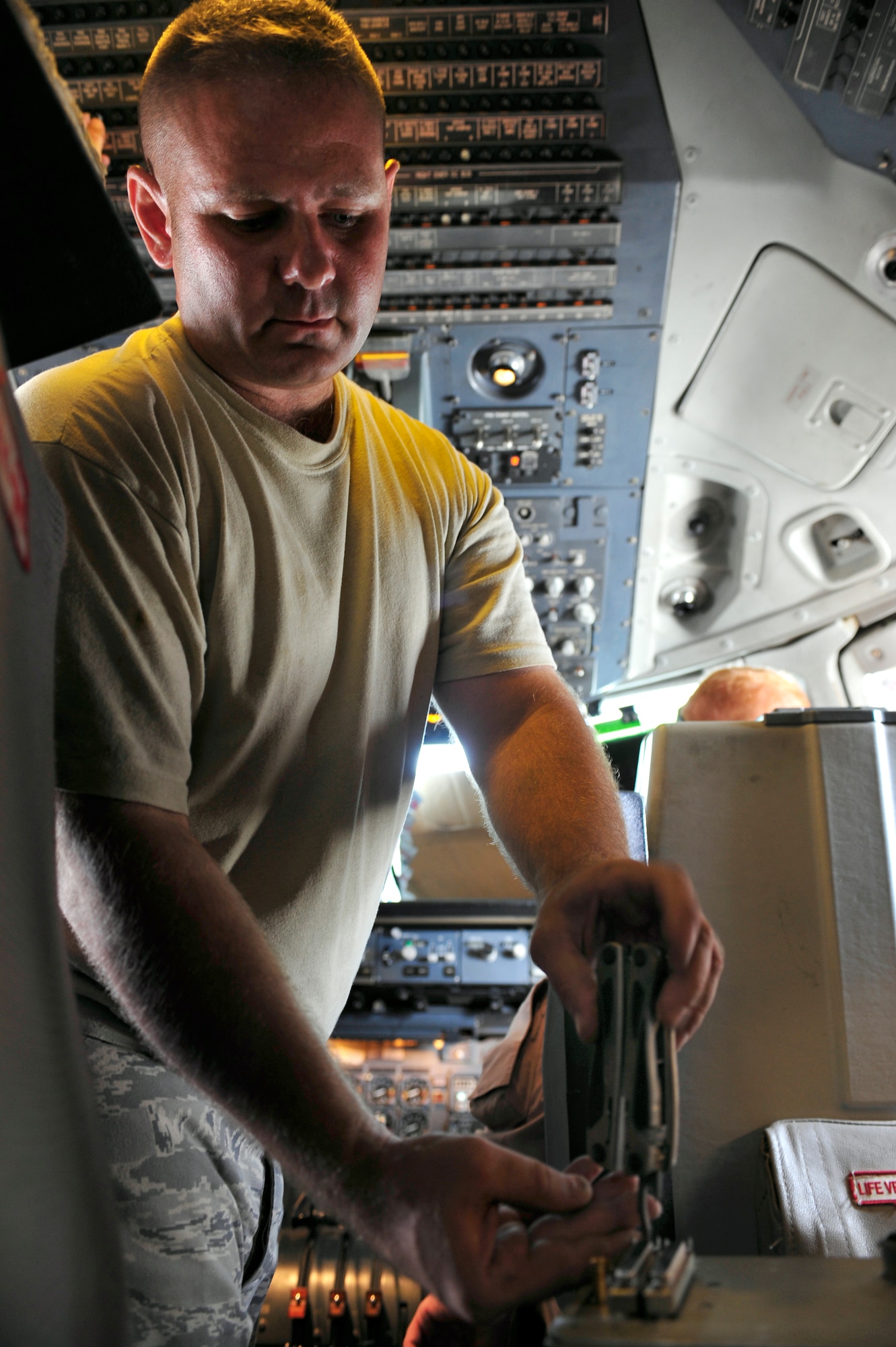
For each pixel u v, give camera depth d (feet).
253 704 3.87
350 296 3.66
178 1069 2.83
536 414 12.14
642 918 2.92
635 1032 2.63
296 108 3.36
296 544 3.99
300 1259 10.49
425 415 12.26
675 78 9.82
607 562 13.42
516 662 4.57
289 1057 2.64
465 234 10.59
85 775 3.12
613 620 13.98
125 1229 3.58
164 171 3.62
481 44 9.88
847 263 10.61
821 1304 2.15
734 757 4.18
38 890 1.79
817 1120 3.69
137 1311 3.55
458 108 10.12
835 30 9.09
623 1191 2.45
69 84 9.98
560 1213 2.40
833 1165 3.62
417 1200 2.31
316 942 4.25
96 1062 3.68
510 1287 2.21
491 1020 12.71
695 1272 2.42
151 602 3.39
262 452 3.89
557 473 12.69
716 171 10.22
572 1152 4.22
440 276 10.86
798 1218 3.51
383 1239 2.41
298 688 4.00
